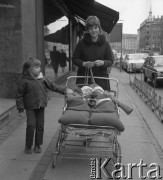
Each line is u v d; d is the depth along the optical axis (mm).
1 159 5262
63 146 5250
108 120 4582
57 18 15820
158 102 9258
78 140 5668
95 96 5285
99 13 15352
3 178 4582
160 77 15922
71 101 5121
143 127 7570
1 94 8938
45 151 5656
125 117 8562
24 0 8891
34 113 5426
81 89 5430
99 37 5734
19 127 7121
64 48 18812
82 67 5914
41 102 5348
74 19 22812
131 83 16609
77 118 4637
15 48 8805
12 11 8680
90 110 4934
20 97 5293
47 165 5078
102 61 5594
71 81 8781
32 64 5266
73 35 24469
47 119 8008
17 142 6094
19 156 5398
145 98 11508
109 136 4719
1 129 6941
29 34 9477
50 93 12250
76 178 4645
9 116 7547
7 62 8852
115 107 5141
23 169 4891
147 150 5910
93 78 5727
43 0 12117
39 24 10898
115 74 24906
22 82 5273
